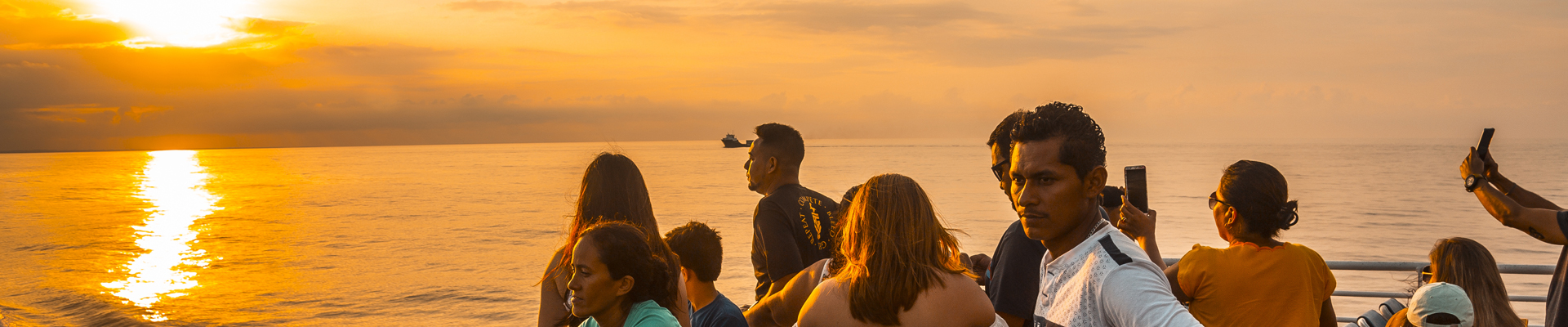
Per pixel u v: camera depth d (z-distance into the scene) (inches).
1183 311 62.8
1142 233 87.3
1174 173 6619.1
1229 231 94.3
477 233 2783.0
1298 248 92.6
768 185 148.6
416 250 2337.6
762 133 148.1
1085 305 67.4
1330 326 96.9
